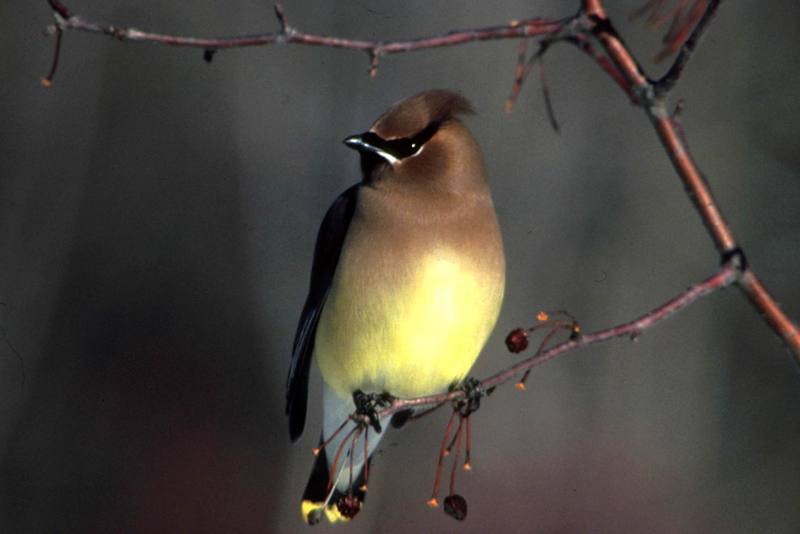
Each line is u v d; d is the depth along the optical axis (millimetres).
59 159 15109
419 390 7445
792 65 14969
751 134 14938
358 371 7410
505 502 13297
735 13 15117
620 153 15211
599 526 13367
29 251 14633
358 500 6395
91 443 14344
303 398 7953
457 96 7391
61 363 14742
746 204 14742
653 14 4402
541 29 4297
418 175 7141
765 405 14328
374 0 15297
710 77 15094
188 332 15328
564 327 4863
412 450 13453
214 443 14484
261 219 15406
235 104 15664
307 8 15461
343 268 7309
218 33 15984
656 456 13953
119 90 15680
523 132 15156
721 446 14195
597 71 15305
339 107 15297
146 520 14055
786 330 4383
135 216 15648
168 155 15750
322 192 15391
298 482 14273
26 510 13906
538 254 14945
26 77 15148
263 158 15445
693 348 14586
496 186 15023
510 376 4449
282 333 15328
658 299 14828
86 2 15641
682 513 13492
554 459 13844
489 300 7230
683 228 14953
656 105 4402
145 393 14945
